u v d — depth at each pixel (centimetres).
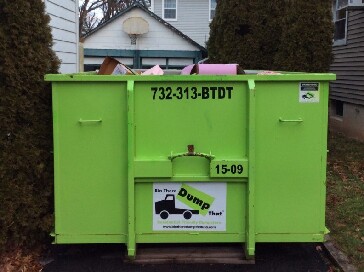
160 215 344
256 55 858
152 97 334
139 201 343
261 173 341
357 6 941
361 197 540
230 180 340
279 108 336
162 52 2045
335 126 1177
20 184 350
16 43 338
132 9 2019
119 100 335
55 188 342
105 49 2033
